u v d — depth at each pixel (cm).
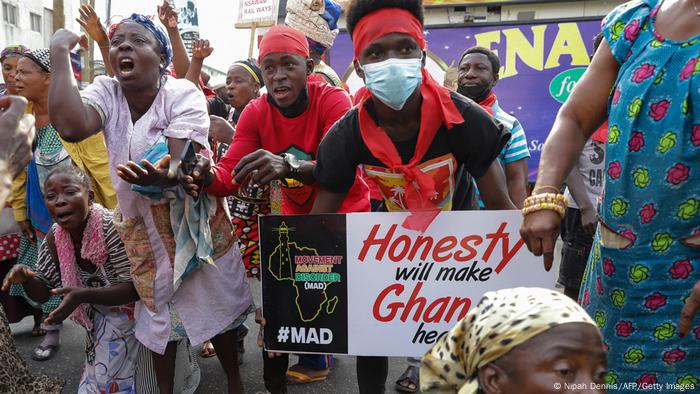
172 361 299
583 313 133
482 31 788
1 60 462
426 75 226
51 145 418
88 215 295
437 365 150
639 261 169
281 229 238
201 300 288
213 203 285
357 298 235
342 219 233
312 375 367
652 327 171
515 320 130
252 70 476
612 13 181
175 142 272
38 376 340
